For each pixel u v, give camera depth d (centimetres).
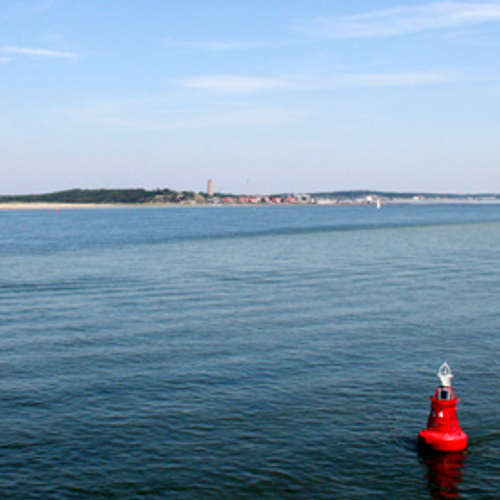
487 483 1711
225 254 8500
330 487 1684
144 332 3394
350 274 6062
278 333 3356
